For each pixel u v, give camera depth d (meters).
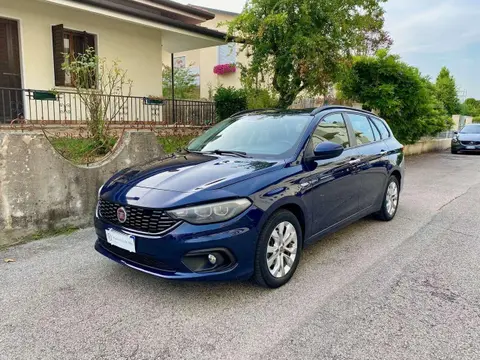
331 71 10.15
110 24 10.64
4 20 8.85
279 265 3.42
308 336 2.70
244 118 4.79
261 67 10.52
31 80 9.30
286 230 3.49
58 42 9.44
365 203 4.87
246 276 3.15
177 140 7.65
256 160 3.71
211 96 17.59
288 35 9.73
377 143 5.30
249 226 3.10
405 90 13.03
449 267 3.92
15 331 2.75
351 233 5.02
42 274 3.69
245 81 10.89
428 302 3.19
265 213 3.20
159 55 11.97
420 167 11.94
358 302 3.18
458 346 2.60
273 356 2.49
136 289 3.39
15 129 7.75
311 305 3.13
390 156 5.43
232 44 13.81
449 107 26.64
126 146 5.60
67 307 3.08
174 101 11.84
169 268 3.04
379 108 12.81
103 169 5.29
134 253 3.16
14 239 4.47
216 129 4.83
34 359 2.45
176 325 2.84
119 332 2.75
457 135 16.83
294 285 3.49
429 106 14.05
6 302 3.15
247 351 2.54
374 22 10.52
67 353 2.51
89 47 9.52
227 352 2.53
